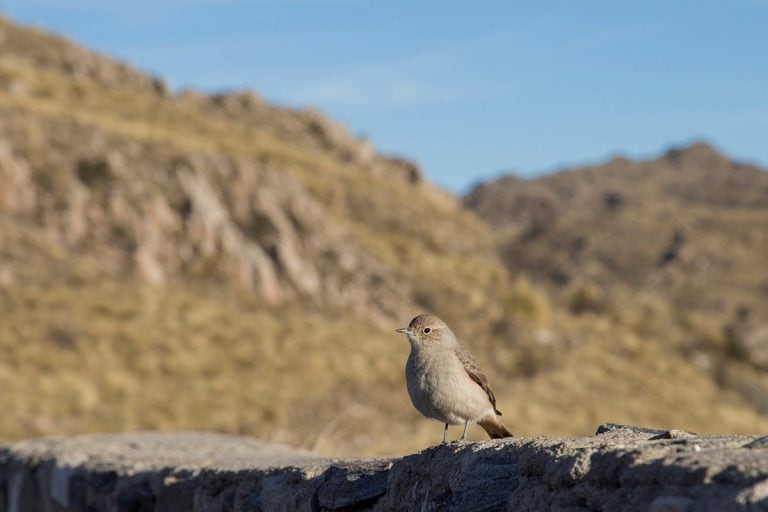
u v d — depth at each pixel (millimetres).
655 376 41125
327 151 108125
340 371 32312
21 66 71500
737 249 156250
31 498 9180
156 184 45375
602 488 3920
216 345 33625
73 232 40781
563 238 161750
